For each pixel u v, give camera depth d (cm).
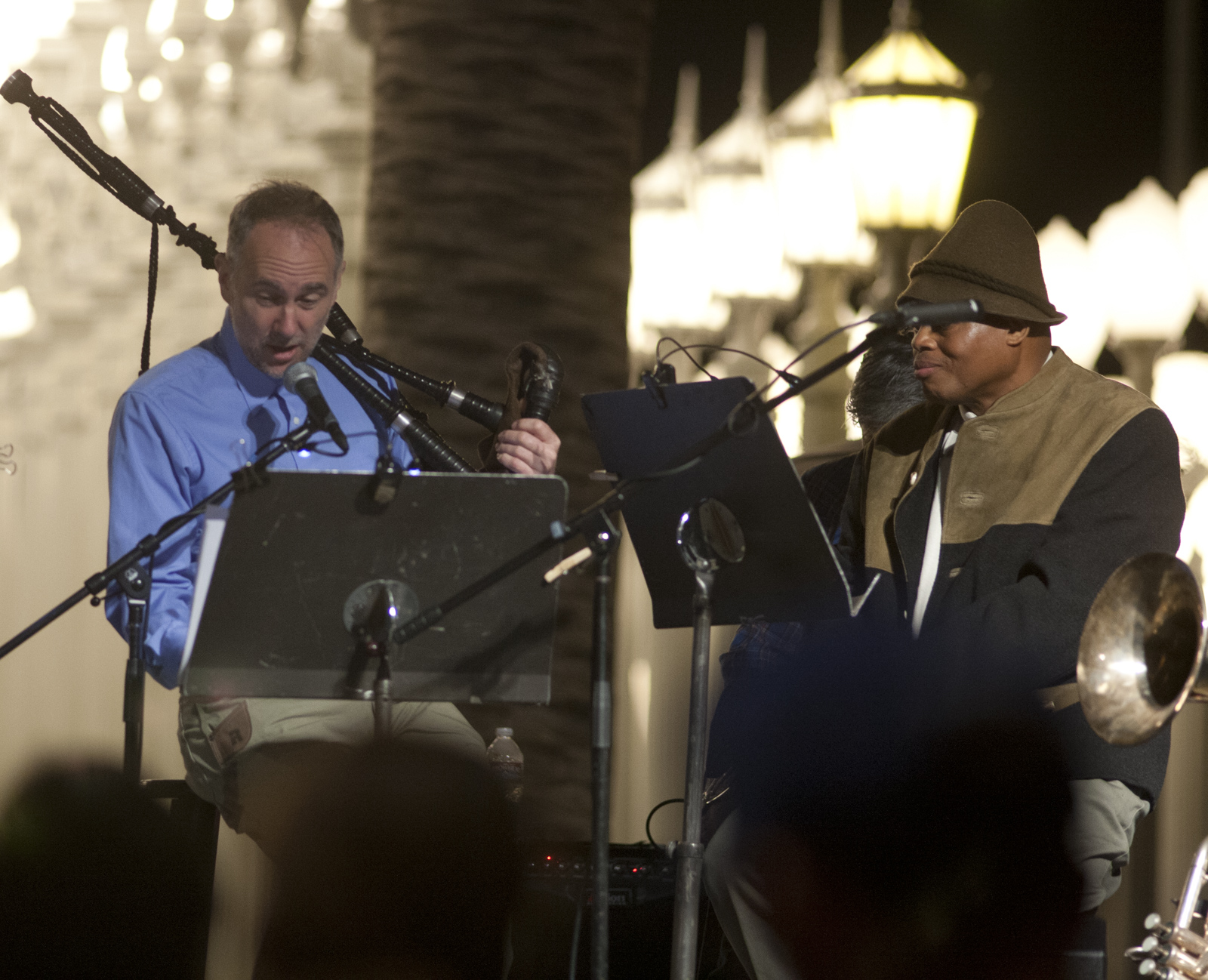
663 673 2606
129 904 961
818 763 1233
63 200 2430
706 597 1143
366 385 1319
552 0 1825
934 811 1178
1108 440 1202
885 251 2112
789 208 2339
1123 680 1083
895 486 1305
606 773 1090
